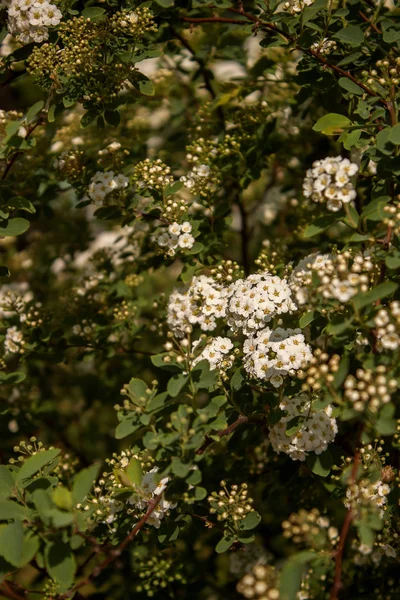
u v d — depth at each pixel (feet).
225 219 3.26
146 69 3.85
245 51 3.58
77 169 3.23
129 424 2.71
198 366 2.71
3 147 2.95
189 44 3.64
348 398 2.61
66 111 3.53
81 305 3.48
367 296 2.58
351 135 2.81
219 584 3.31
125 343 3.49
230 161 3.34
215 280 3.05
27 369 3.66
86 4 3.16
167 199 3.09
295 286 2.92
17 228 2.97
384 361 2.61
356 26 2.93
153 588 3.14
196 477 2.66
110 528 2.85
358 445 2.68
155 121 3.83
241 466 3.30
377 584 3.15
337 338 2.68
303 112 3.45
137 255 3.54
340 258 2.65
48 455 2.69
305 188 2.72
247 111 3.41
